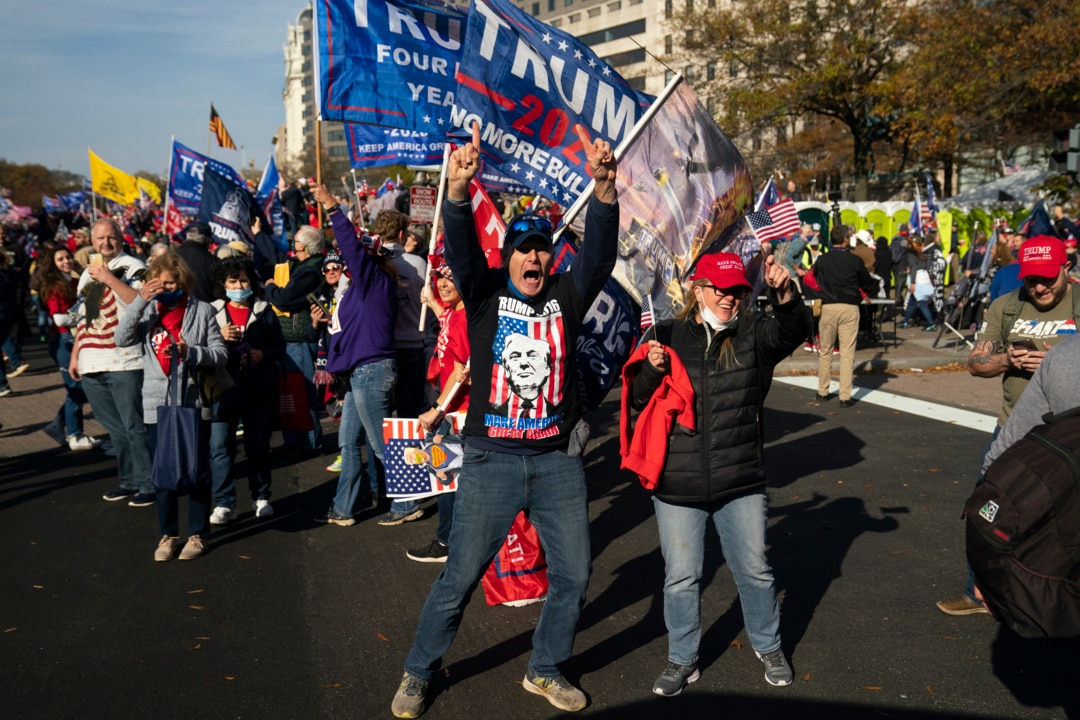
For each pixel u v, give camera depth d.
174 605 4.62
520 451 3.43
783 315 3.47
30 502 6.52
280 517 6.13
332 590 4.82
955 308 14.85
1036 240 4.25
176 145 12.77
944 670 3.85
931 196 22.06
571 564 3.49
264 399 6.11
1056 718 3.46
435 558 5.24
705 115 4.91
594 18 85.56
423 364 6.25
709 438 3.61
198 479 5.11
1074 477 2.83
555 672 3.61
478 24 4.72
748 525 3.68
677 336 3.71
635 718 3.50
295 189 16.48
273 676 3.86
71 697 3.68
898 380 11.60
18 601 4.69
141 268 6.21
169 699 3.66
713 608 4.55
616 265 4.78
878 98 32.50
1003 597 2.95
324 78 6.13
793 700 3.62
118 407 6.22
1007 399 4.45
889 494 6.43
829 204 21.67
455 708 3.58
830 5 33.03
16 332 13.07
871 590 4.71
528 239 3.33
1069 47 23.67
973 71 25.84
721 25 34.41
